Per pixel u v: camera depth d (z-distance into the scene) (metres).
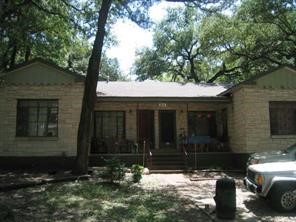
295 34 27.86
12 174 16.72
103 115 22.42
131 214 10.09
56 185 13.96
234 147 21.11
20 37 20.67
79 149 16.52
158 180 16.55
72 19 22.25
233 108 21.22
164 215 10.13
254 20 27.88
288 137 19.77
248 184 11.58
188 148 21.61
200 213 10.52
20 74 19.20
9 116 18.98
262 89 19.89
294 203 10.52
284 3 26.28
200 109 23.39
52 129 19.16
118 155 20.06
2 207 10.35
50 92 19.19
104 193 12.63
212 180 16.80
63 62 29.11
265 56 30.25
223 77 41.03
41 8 20.55
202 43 33.44
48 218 9.54
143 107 22.84
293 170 10.70
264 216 10.16
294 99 20.02
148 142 22.44
